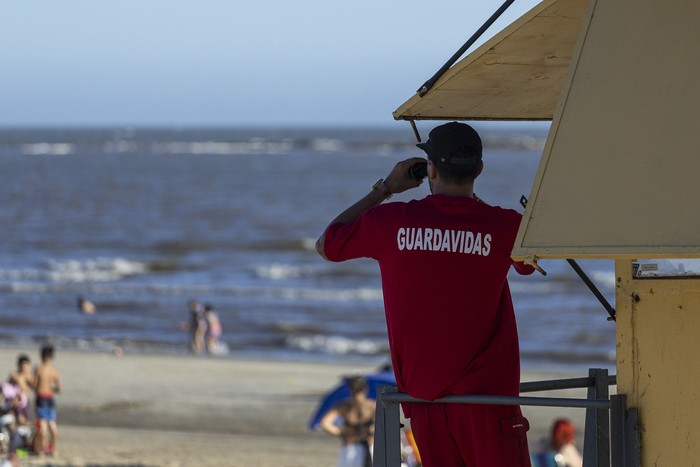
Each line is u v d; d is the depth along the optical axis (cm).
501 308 1029
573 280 15275
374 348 10594
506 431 988
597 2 884
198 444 5150
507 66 1020
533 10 930
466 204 1011
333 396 3678
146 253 18912
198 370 8206
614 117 844
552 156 857
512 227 1003
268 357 9781
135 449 4919
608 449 1080
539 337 11081
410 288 1007
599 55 867
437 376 988
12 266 16688
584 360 9844
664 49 847
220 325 11806
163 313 12681
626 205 811
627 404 913
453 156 1016
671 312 891
